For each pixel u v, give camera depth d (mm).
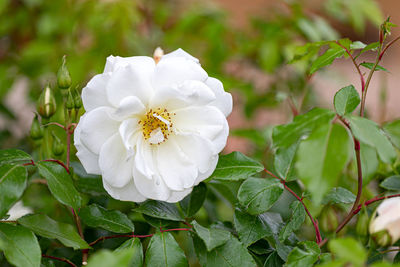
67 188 531
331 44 563
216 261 528
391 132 529
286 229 538
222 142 536
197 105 532
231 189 589
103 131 523
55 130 629
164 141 543
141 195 536
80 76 716
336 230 526
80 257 560
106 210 540
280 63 791
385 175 591
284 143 509
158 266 524
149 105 533
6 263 545
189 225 547
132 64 520
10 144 778
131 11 755
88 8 766
